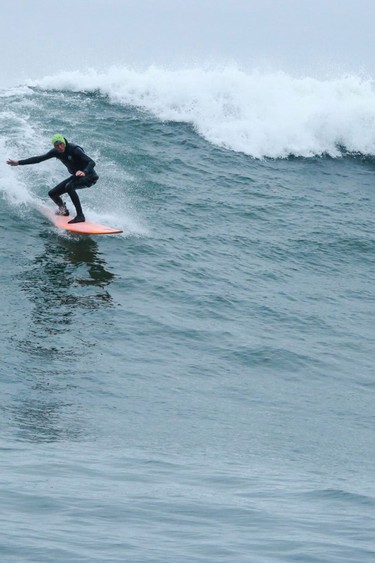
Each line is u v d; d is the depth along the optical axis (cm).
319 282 6219
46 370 4484
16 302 5206
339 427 4291
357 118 8544
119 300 5434
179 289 5719
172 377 4641
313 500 2719
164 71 8962
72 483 2705
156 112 8444
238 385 4681
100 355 4744
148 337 5059
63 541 2033
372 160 8344
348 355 5247
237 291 5838
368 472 3625
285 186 7644
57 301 5294
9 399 4109
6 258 5762
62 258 5859
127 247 6150
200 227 6669
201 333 5212
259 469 3416
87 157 6116
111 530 2180
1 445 3391
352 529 2305
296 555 2031
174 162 7650
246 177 7662
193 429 4016
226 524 2312
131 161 7512
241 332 5312
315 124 8431
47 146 7394
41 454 3256
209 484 2925
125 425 3956
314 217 7150
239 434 4022
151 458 3400
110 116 8269
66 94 8644
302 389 4747
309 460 3741
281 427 4194
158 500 2538
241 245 6519
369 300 6066
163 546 2059
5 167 6912
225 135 8225
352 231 6981
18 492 2498
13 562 1872
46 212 6400
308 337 5400
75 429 3803
